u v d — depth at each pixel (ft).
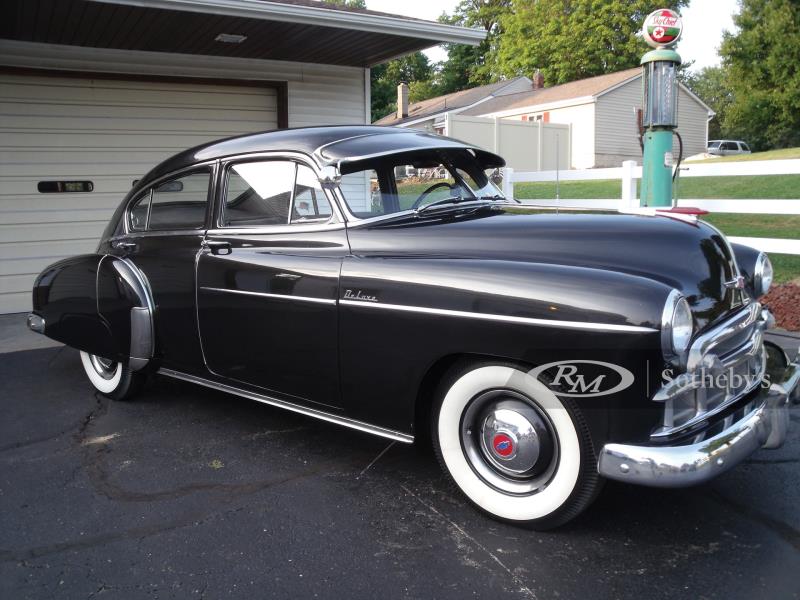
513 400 9.09
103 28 23.04
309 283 10.77
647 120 22.65
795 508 9.78
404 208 11.54
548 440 8.86
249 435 13.07
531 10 130.21
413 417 9.95
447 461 9.83
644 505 9.95
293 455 12.09
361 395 10.43
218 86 28.30
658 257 9.41
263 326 11.51
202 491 10.77
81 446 12.71
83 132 26.14
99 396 15.64
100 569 8.68
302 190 11.50
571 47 122.21
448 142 12.80
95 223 26.76
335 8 24.57
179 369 13.52
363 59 29.25
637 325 7.87
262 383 11.93
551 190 59.41
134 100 26.86
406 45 26.58
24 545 9.29
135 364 13.76
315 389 11.06
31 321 15.96
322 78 30.04
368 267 10.18
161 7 20.65
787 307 19.31
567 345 8.25
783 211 21.67
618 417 8.14
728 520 9.50
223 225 12.50
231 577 8.45
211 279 12.27
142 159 27.30
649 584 8.06
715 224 37.29
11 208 25.27
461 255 9.83
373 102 156.46
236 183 12.37
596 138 95.96
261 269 11.46
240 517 9.91
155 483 11.09
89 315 14.47
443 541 9.13
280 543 9.20
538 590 8.01
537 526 9.16
